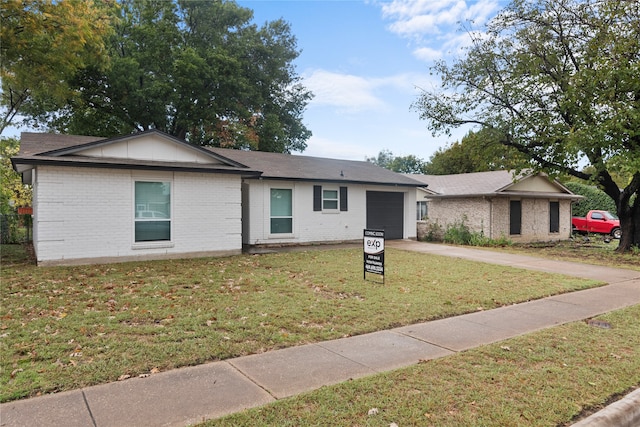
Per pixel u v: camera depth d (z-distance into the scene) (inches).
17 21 507.5
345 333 216.2
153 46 996.6
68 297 278.8
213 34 1098.1
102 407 133.6
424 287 333.1
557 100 612.1
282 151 1221.1
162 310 249.8
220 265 422.9
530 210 842.8
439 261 486.9
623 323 242.5
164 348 186.9
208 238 497.4
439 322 241.9
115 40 993.5
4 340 193.6
